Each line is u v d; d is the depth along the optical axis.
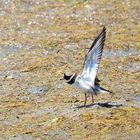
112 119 17.53
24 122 17.83
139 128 17.12
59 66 22.58
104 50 24.17
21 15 28.45
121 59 23.20
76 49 24.34
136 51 24.12
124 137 16.69
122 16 27.92
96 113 17.88
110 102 18.97
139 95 19.86
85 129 17.11
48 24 27.25
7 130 17.39
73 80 17.80
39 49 24.41
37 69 22.33
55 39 25.42
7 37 25.81
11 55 23.81
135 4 29.17
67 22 27.42
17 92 20.25
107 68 22.30
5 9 29.25
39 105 19.06
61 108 18.62
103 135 16.80
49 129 17.27
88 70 17.52
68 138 16.72
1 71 22.23
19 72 22.08
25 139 16.84
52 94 19.95
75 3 29.44
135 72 21.97
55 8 29.14
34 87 20.64
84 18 27.81
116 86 20.64
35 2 29.97
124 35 25.73
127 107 18.39
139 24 27.08
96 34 25.98
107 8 28.78
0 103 19.36
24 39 25.52
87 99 19.27
